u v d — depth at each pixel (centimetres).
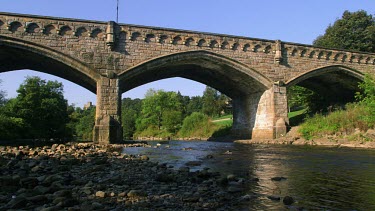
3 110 4028
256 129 4331
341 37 5778
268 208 770
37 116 4294
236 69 3812
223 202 825
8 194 856
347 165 1592
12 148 2331
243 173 1327
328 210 759
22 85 4325
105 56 3244
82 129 11462
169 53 3478
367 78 3822
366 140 2881
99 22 3241
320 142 3231
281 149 2744
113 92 3222
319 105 5512
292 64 4075
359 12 5706
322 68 4219
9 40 2945
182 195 891
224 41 3731
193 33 3594
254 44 3878
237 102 5022
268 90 3994
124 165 1476
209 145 3688
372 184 1077
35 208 716
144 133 9212
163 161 1816
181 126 8431
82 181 1043
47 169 1277
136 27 3372
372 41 5597
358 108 3459
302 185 1059
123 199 834
